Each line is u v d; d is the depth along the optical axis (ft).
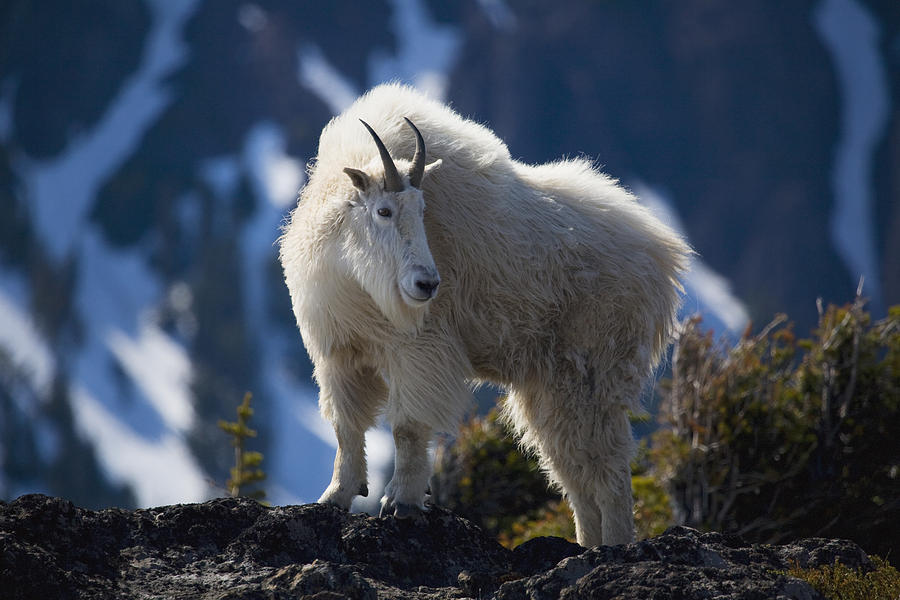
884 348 84.38
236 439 83.15
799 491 77.66
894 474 75.15
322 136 56.90
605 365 57.06
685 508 78.18
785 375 84.58
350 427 53.01
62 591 39.55
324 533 47.06
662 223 63.36
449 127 57.16
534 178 59.93
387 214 49.83
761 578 40.60
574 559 42.42
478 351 56.34
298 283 53.21
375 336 51.65
